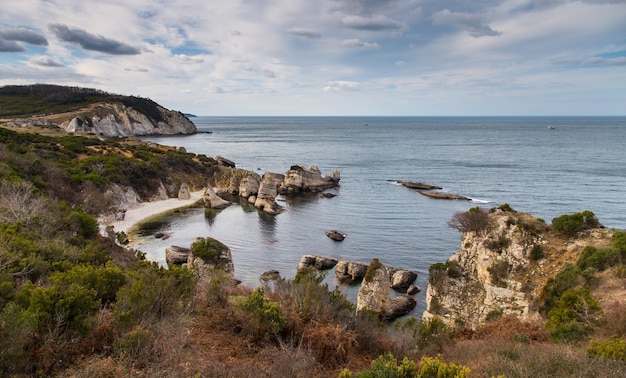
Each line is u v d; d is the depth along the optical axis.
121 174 68.44
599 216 58.88
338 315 15.43
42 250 19.17
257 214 66.38
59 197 50.94
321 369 11.83
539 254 23.69
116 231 52.28
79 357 10.19
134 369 9.74
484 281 24.59
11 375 8.74
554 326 17.66
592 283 19.30
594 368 11.24
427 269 42.22
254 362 11.29
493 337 18.00
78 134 113.31
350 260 44.81
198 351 11.39
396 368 10.26
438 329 17.94
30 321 9.42
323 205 72.06
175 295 14.03
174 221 60.25
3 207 28.62
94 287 13.72
